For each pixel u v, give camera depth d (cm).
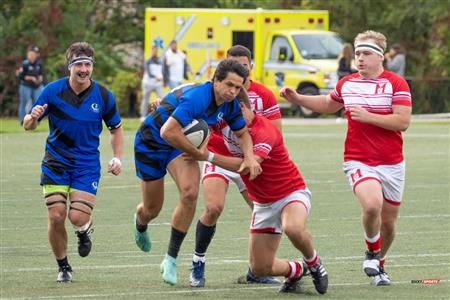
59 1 10444
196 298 2506
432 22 11006
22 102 8512
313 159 6053
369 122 2656
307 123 9069
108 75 10738
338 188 4809
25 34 10325
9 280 2753
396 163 2700
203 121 2497
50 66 10269
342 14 11400
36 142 7075
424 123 9162
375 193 2648
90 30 10912
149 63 8994
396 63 9200
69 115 2730
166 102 2664
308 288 2656
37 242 3406
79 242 2772
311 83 9444
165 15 9906
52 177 2733
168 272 2627
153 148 2680
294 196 2552
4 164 5781
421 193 4625
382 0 11288
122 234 3578
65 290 2611
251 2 11794
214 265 3003
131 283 2723
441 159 6066
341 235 3541
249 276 2728
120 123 2833
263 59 9750
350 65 9006
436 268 2928
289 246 3328
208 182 2747
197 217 3975
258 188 2553
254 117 2562
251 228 2591
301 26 9919
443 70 10950
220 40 9800
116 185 4916
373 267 2680
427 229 3650
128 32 11381
